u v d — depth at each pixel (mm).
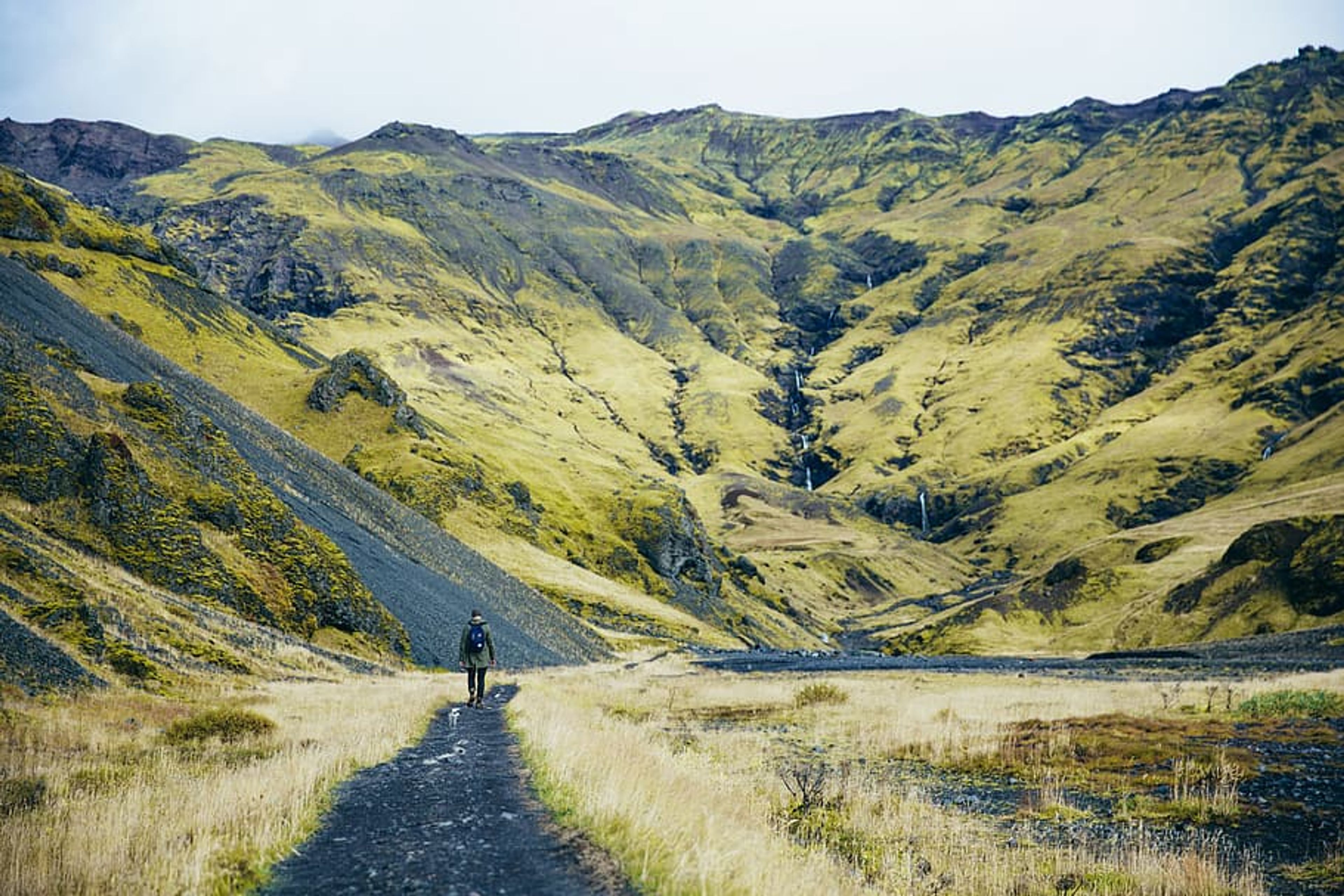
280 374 150750
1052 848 16375
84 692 26266
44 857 10836
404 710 28500
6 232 134125
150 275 152500
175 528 50219
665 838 11742
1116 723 30516
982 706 39062
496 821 13492
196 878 10133
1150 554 175625
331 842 12328
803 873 11664
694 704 43625
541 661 78750
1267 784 21281
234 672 38094
